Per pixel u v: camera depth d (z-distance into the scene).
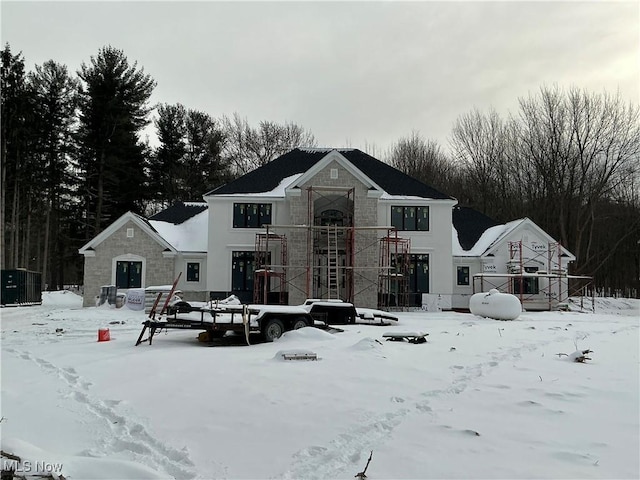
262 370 10.15
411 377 9.54
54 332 18.53
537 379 9.46
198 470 5.25
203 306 15.79
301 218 31.03
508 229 35.41
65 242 53.06
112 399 8.11
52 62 49.12
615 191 51.62
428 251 33.34
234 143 62.75
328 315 20.36
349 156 36.62
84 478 4.82
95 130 48.81
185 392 8.44
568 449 5.77
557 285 35.50
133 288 32.25
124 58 49.81
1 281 36.03
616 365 11.02
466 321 23.81
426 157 63.81
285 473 5.16
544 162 51.00
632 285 57.00
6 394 8.51
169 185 56.06
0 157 41.78
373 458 5.53
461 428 6.53
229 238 32.44
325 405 7.59
